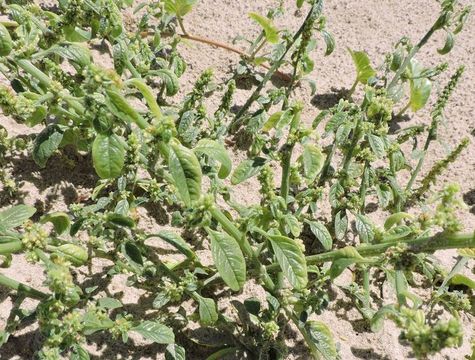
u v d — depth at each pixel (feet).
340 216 1.38
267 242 1.21
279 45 1.60
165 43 1.86
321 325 1.20
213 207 0.98
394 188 1.46
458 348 1.38
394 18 2.24
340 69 2.04
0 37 1.05
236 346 1.25
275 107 1.86
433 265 1.35
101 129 0.97
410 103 1.81
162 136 0.95
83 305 1.22
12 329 1.08
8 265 1.24
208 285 1.35
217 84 1.91
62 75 1.32
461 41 2.18
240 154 1.73
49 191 1.49
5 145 1.41
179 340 1.28
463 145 1.53
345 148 1.44
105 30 1.40
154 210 1.51
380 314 0.92
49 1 1.97
